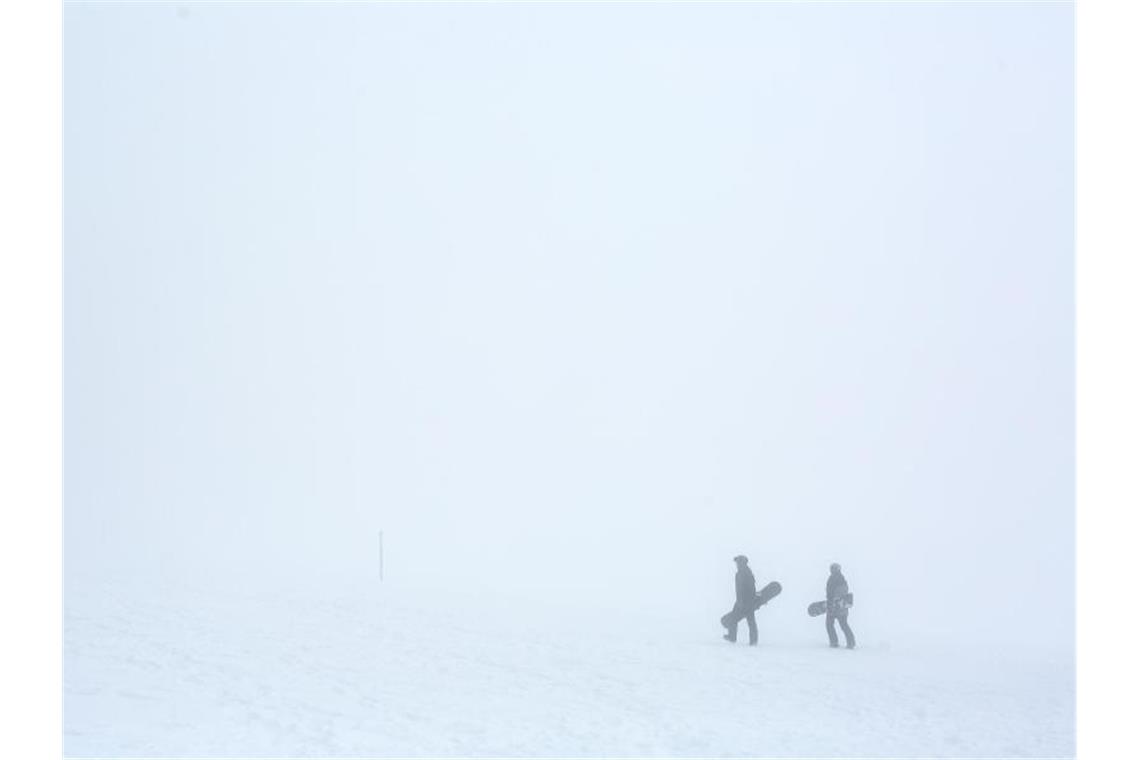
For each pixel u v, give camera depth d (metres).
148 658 18.19
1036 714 18.72
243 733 13.95
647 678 19.59
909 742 16.11
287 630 22.02
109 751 12.89
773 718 17.06
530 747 14.23
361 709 15.80
